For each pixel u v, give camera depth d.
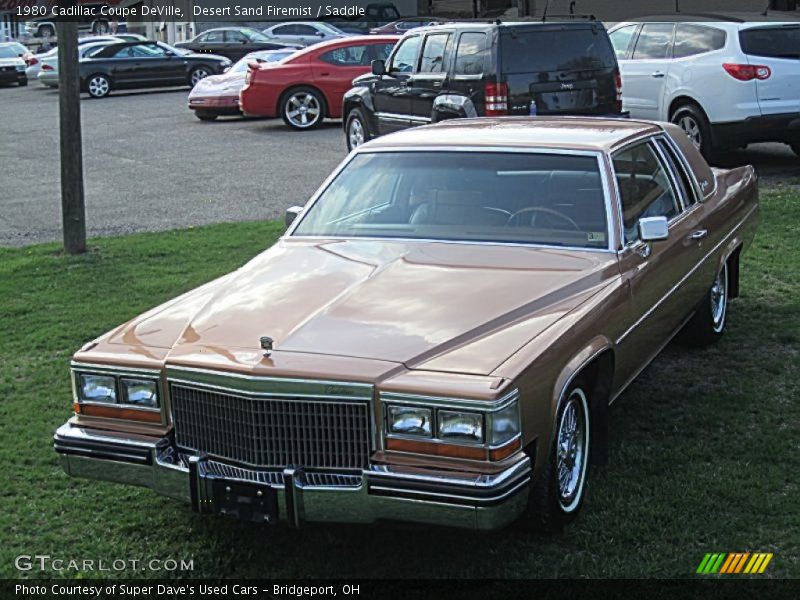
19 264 9.38
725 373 6.35
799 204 10.59
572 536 4.43
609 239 5.10
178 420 4.23
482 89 12.00
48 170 16.06
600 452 4.88
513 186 5.38
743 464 5.04
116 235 10.80
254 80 18.86
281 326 4.31
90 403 4.34
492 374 3.88
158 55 27.95
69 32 9.33
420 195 5.46
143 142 18.23
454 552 4.37
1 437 5.66
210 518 4.77
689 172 6.38
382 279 4.74
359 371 3.92
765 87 11.84
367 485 3.85
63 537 4.61
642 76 12.98
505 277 4.75
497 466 3.79
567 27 12.04
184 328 4.45
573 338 4.32
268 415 3.98
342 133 18.19
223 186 13.56
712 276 6.47
